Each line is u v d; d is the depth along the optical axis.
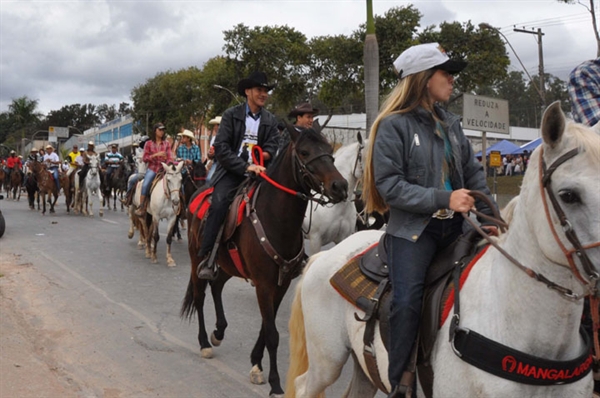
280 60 30.20
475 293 2.67
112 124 78.00
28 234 14.84
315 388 3.71
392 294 2.98
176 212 10.91
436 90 3.00
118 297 8.45
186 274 10.16
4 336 6.39
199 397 5.03
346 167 7.74
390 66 24.20
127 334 6.74
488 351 2.47
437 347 2.78
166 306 7.98
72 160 21.50
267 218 5.31
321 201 5.26
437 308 2.81
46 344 6.36
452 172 3.04
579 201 2.15
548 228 2.26
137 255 12.00
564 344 2.44
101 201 20.14
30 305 7.95
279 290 5.50
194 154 14.21
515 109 64.56
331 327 3.51
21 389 4.96
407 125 2.93
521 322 2.45
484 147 12.86
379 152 2.93
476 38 24.08
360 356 3.30
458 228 3.07
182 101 44.50
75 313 7.56
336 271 3.51
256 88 5.82
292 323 3.89
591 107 3.40
